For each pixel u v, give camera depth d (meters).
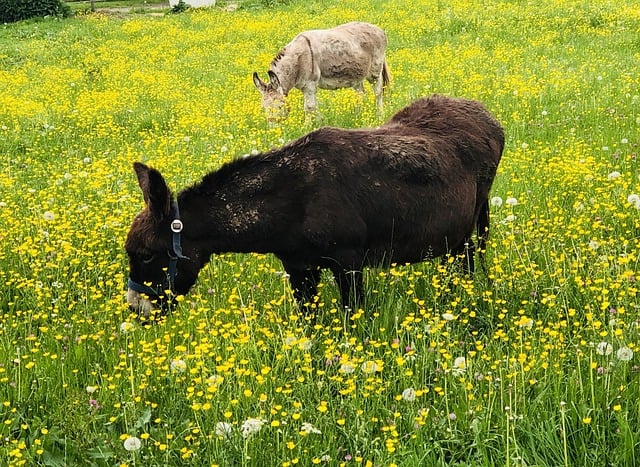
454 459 4.01
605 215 6.88
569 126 10.68
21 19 33.91
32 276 6.55
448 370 4.45
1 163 10.43
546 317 5.22
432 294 5.65
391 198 5.32
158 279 5.30
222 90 15.80
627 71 14.43
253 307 5.63
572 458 3.95
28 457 4.04
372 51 13.27
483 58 17.14
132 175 9.19
